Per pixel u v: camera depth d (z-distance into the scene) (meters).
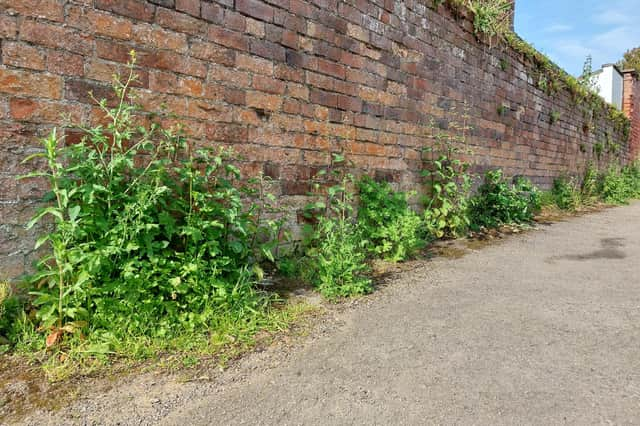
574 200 9.57
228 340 2.50
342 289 3.33
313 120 4.11
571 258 4.73
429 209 5.52
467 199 6.04
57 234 2.31
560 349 2.47
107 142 2.76
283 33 3.79
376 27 4.70
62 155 2.62
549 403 1.93
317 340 2.58
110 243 2.46
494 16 6.68
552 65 8.79
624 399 1.96
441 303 3.24
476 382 2.11
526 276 4.00
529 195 7.70
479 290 3.56
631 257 4.78
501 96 7.13
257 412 1.86
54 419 1.78
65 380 2.04
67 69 2.63
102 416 1.81
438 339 2.60
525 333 2.69
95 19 2.73
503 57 7.09
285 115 3.86
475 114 6.49
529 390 2.04
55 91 2.60
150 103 3.01
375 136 4.79
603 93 14.88
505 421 1.80
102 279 2.48
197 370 2.20
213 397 1.97
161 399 1.94
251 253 3.48
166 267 2.63
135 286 2.47
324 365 2.28
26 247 2.53
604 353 2.42
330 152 4.30
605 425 1.77
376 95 4.77
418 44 5.30
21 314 2.41
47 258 2.31
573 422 1.79
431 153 5.62
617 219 8.02
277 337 2.60
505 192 6.80
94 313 2.41
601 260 4.64
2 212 2.44
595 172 11.30
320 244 4.07
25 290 2.52
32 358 2.19
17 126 2.47
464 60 6.16
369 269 4.09
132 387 2.02
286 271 3.74
